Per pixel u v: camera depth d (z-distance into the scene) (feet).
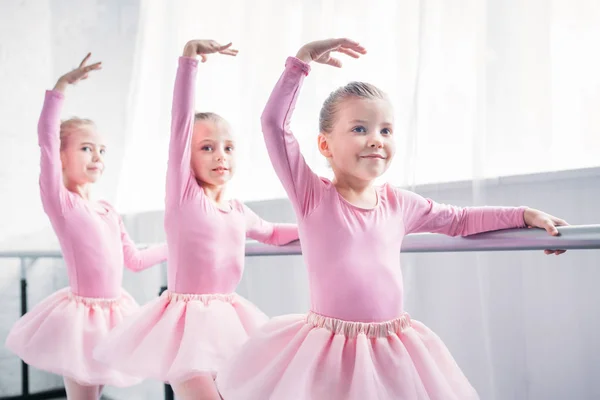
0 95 8.32
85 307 5.36
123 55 8.48
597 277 3.97
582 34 4.33
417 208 3.66
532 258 4.22
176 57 7.42
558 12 4.42
